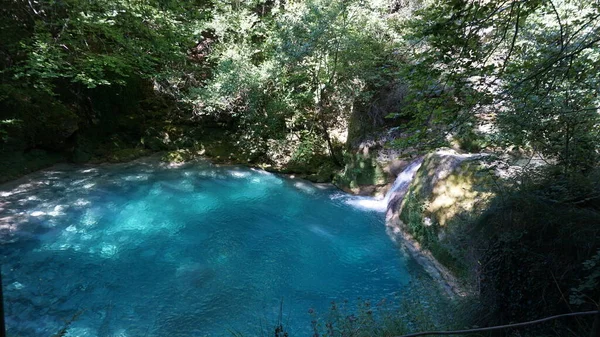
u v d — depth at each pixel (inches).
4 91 367.9
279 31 432.8
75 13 329.7
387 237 314.3
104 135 483.8
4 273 243.6
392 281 251.8
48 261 261.3
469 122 156.4
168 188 395.5
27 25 376.5
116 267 260.4
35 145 421.7
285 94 474.3
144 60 381.4
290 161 468.4
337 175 437.4
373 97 431.2
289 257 281.9
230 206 366.0
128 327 205.5
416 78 135.7
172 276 253.4
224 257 279.4
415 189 311.0
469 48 121.7
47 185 377.4
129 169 438.9
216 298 232.1
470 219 220.4
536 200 144.1
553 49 147.6
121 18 345.4
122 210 341.7
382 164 404.8
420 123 145.6
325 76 431.2
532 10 121.0
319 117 482.6
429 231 275.3
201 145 501.7
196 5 479.8
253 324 208.8
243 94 475.5
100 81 359.6
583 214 132.4
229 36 497.0
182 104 525.3
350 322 158.7
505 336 143.3
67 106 461.7
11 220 304.2
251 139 492.4
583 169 151.0
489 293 156.9
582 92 147.3
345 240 309.7
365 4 404.5
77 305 221.5
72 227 306.8
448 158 293.9
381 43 403.9
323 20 394.6
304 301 230.5
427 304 183.2
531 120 144.3
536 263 137.4
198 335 200.4
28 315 210.1
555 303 132.3
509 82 136.7
